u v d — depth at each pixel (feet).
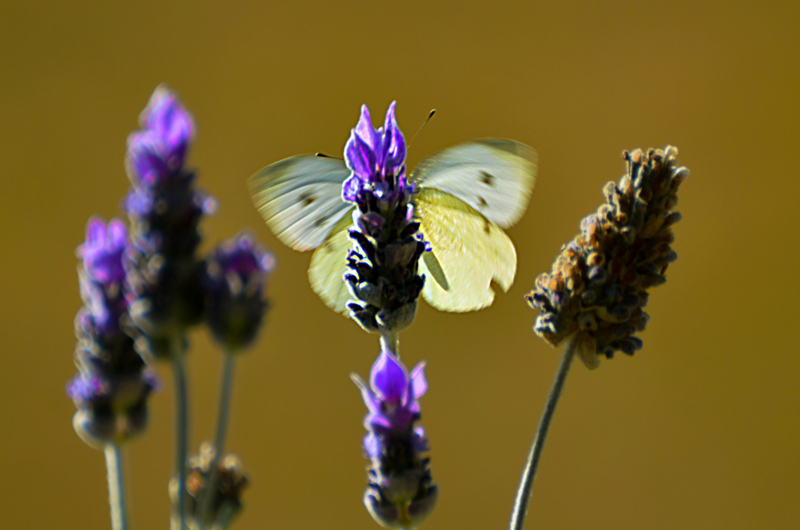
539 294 2.40
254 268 2.23
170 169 2.22
